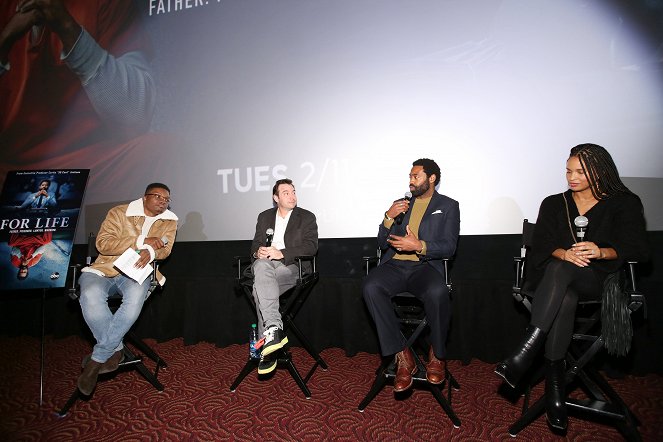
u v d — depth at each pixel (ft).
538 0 7.55
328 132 8.80
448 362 7.82
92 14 10.43
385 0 8.46
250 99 9.31
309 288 7.50
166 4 9.97
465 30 7.97
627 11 7.06
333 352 8.54
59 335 9.93
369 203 8.57
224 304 9.01
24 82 10.73
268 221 7.77
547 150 7.54
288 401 6.15
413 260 6.54
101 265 6.92
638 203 5.01
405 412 5.72
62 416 5.79
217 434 5.20
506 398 6.12
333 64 8.79
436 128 8.15
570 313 4.77
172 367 7.74
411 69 8.29
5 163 10.68
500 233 7.81
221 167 9.45
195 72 9.69
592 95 7.27
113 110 10.17
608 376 6.89
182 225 9.61
